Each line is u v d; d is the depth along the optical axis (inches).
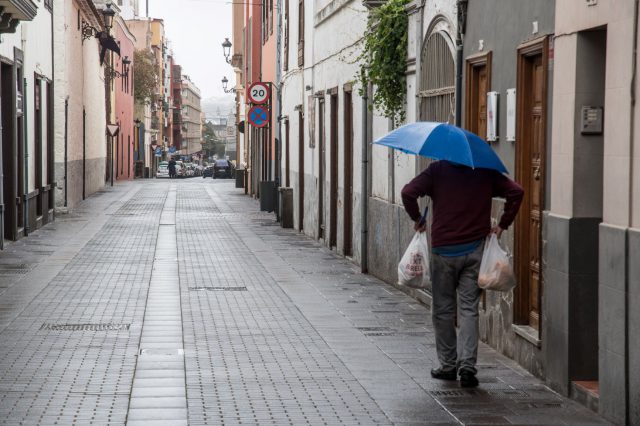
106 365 442.0
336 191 1003.3
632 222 333.1
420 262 422.3
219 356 464.4
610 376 348.2
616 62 344.2
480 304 515.2
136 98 3949.3
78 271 789.2
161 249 980.6
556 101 396.5
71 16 1584.6
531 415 360.8
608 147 350.6
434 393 394.6
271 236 1162.0
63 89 1434.5
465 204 409.4
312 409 368.2
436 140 403.2
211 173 4596.5
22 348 478.9
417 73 642.2
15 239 1040.8
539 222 423.5
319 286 720.3
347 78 909.8
